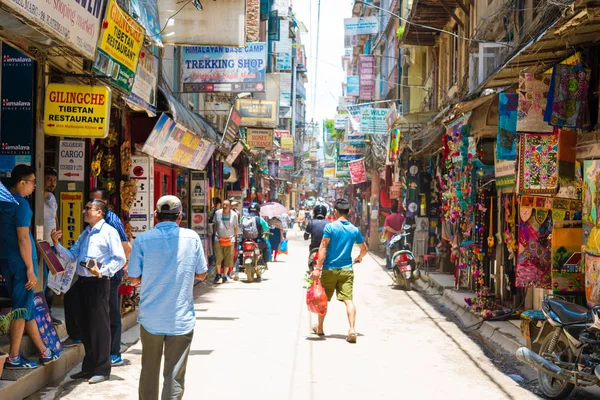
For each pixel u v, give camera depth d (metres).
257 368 7.14
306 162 89.56
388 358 7.77
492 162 11.34
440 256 17.14
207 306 11.72
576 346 5.97
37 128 7.27
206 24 11.15
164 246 4.98
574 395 6.38
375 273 18.83
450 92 17.98
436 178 17.41
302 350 8.12
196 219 17.58
